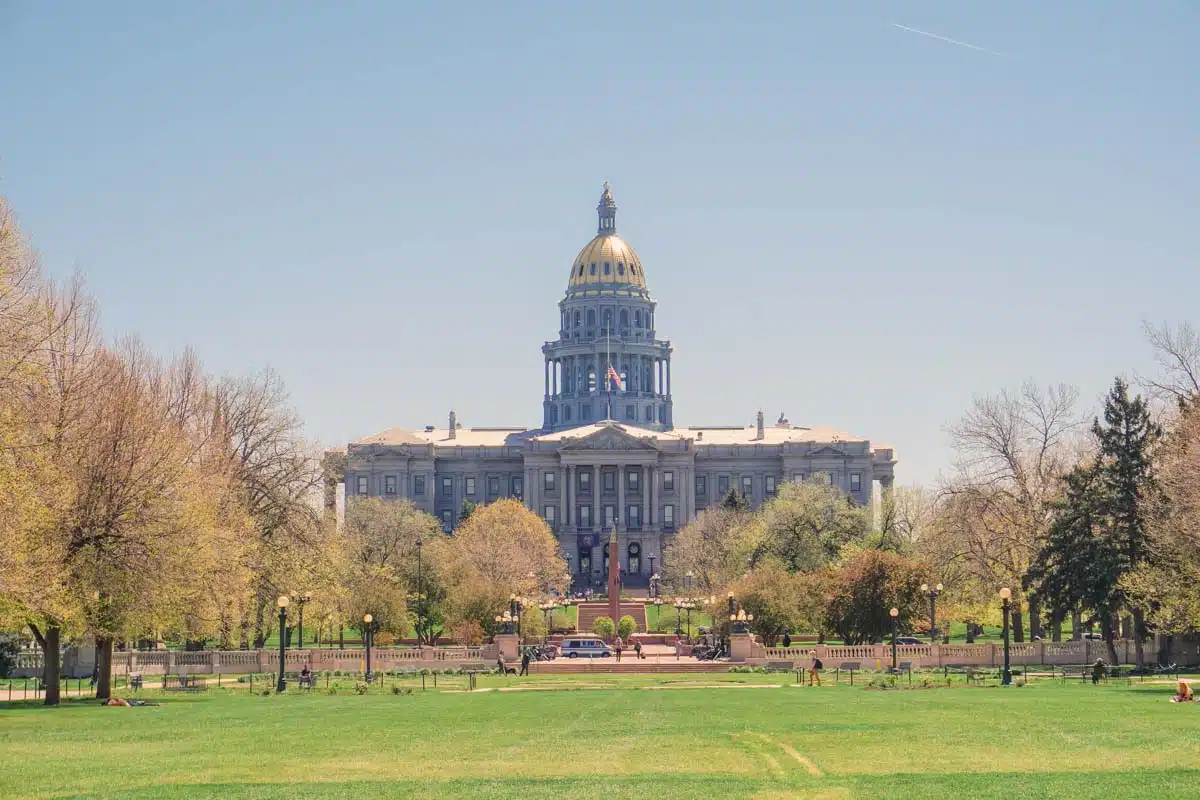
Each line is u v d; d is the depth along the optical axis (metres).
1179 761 35.16
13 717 52.00
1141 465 90.00
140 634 66.56
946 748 38.06
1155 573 78.75
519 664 99.38
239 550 73.31
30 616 55.75
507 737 42.28
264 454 91.31
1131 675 80.19
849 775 33.31
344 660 95.81
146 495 57.66
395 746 40.12
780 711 51.69
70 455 56.41
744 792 30.92
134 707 58.03
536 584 167.38
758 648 101.62
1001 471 107.12
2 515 48.16
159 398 77.69
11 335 49.31
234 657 92.69
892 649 92.44
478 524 183.12
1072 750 37.38
